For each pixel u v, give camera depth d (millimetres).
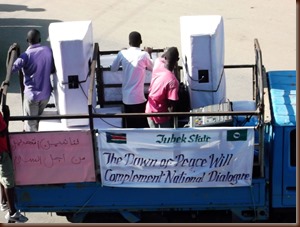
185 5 24062
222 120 11172
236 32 21641
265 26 22078
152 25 22438
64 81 11836
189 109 12219
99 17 23297
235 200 11234
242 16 22891
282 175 11000
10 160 11070
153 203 11344
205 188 11195
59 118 10883
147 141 10898
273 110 11195
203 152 10914
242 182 11062
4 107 10867
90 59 12500
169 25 22391
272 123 10836
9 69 11875
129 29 22188
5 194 11648
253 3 24047
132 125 12406
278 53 20234
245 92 17984
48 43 21312
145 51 12703
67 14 23719
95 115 10812
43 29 22406
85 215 11672
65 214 11750
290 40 21047
